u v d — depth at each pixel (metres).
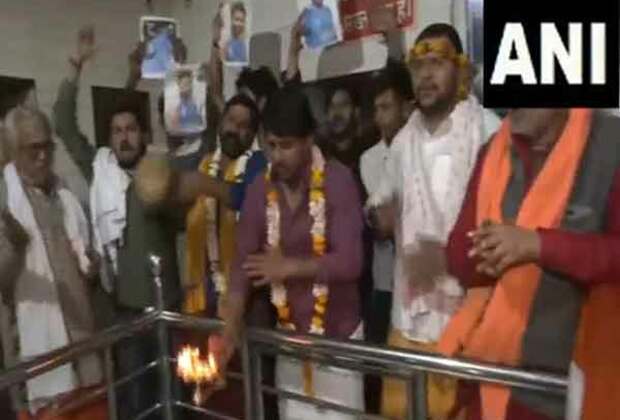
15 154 2.37
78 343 1.74
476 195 1.32
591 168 1.17
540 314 1.21
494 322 1.26
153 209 2.28
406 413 1.58
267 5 2.44
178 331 2.18
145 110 2.77
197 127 2.54
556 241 1.11
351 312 1.73
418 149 1.67
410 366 1.38
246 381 1.76
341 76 2.22
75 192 2.60
